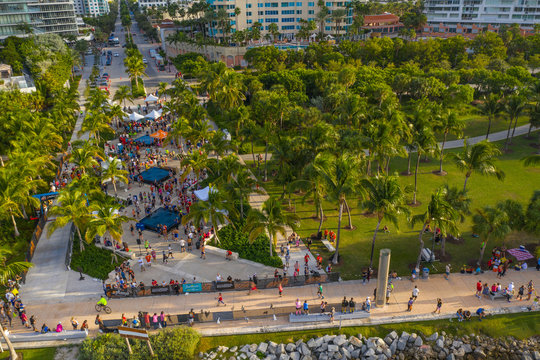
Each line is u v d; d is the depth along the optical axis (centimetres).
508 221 4397
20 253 4797
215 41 17425
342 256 4616
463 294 4009
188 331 3553
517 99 7288
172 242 4975
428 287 4112
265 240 4897
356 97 6353
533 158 4809
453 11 19875
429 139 5509
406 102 10750
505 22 18350
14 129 6569
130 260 4612
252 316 3769
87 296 4075
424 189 6141
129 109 10125
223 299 4000
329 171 4300
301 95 8988
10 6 18612
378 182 4006
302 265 4478
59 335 3581
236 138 7838
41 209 5362
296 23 18362
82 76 15338
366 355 3459
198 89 10581
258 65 12562
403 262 4509
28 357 3438
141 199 5916
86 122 7769
